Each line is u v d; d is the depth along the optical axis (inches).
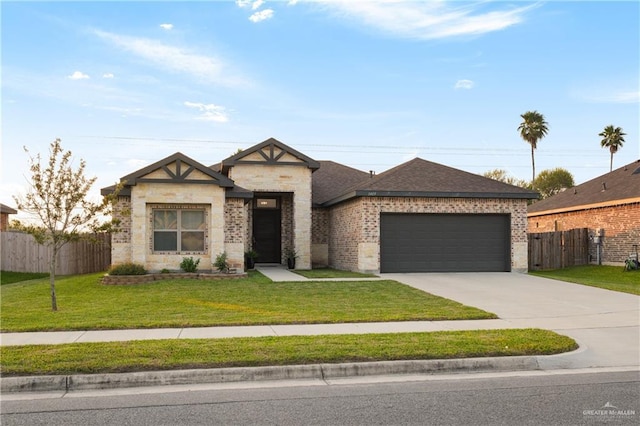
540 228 1314.0
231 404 257.9
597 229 1047.6
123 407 254.7
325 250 1080.8
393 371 318.7
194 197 785.6
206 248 800.3
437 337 378.9
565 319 472.7
